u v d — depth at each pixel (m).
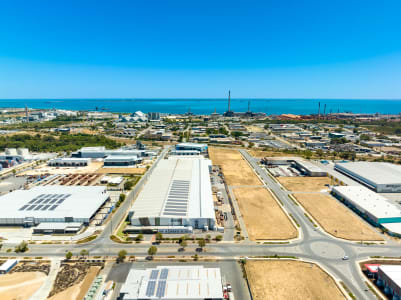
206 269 65.75
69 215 93.50
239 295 61.31
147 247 80.19
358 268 71.31
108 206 108.50
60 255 76.06
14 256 75.44
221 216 100.00
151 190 111.44
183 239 83.19
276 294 61.50
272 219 99.25
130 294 57.78
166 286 59.50
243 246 81.12
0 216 92.12
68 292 61.62
